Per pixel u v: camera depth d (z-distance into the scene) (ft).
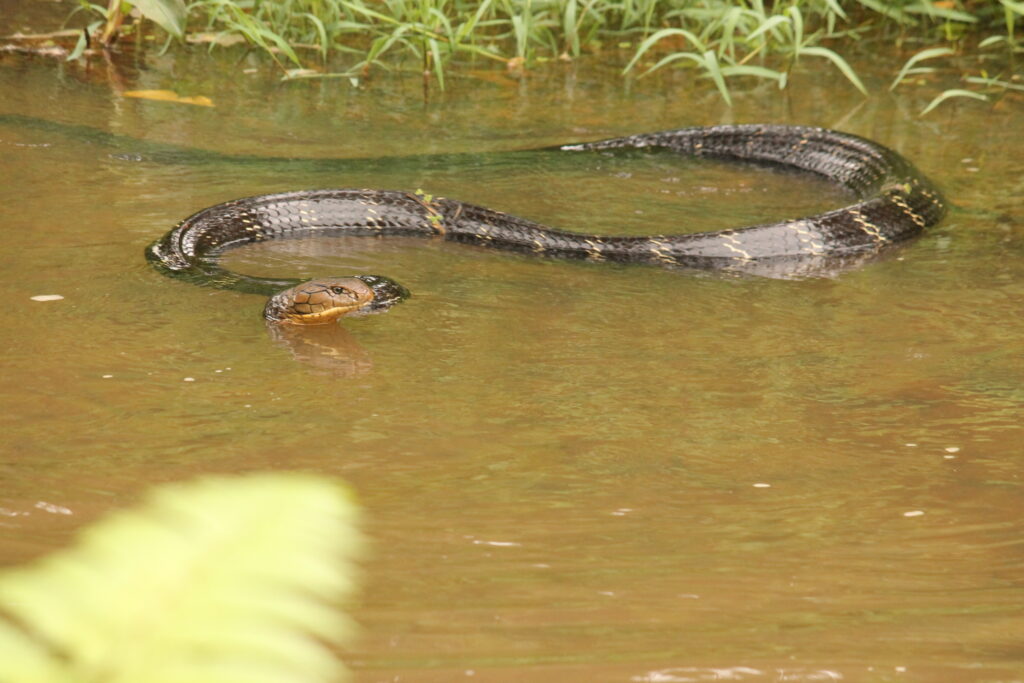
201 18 86.74
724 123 67.62
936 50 71.36
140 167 53.98
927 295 39.91
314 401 29.01
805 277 42.47
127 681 3.38
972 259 44.42
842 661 15.94
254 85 71.51
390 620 17.21
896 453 26.25
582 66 80.23
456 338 34.71
